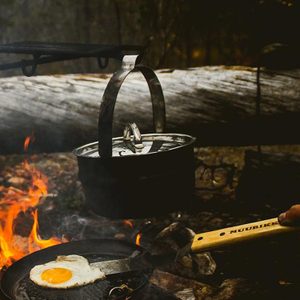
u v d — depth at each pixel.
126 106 1.58
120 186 0.93
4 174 1.70
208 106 1.59
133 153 0.98
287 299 1.02
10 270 0.95
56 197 1.50
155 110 1.12
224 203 1.42
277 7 1.69
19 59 2.30
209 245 0.89
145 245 1.21
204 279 1.09
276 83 1.57
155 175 0.93
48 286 0.92
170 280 1.07
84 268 0.96
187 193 0.99
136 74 1.61
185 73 1.62
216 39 2.46
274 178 1.43
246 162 1.49
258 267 1.12
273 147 1.99
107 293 0.91
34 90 1.62
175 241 1.12
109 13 2.35
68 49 1.07
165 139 1.08
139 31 2.39
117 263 0.97
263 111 1.58
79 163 0.97
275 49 1.56
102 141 0.91
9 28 2.32
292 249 1.18
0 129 1.62
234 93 1.58
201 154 1.90
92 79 1.65
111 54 1.05
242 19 2.41
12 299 0.86
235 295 1.04
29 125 1.62
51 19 2.34
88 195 0.98
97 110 1.61
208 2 2.40
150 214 0.95
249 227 0.89
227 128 1.61
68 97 1.61
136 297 0.94
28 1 2.31
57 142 1.66
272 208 1.38
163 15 2.38
